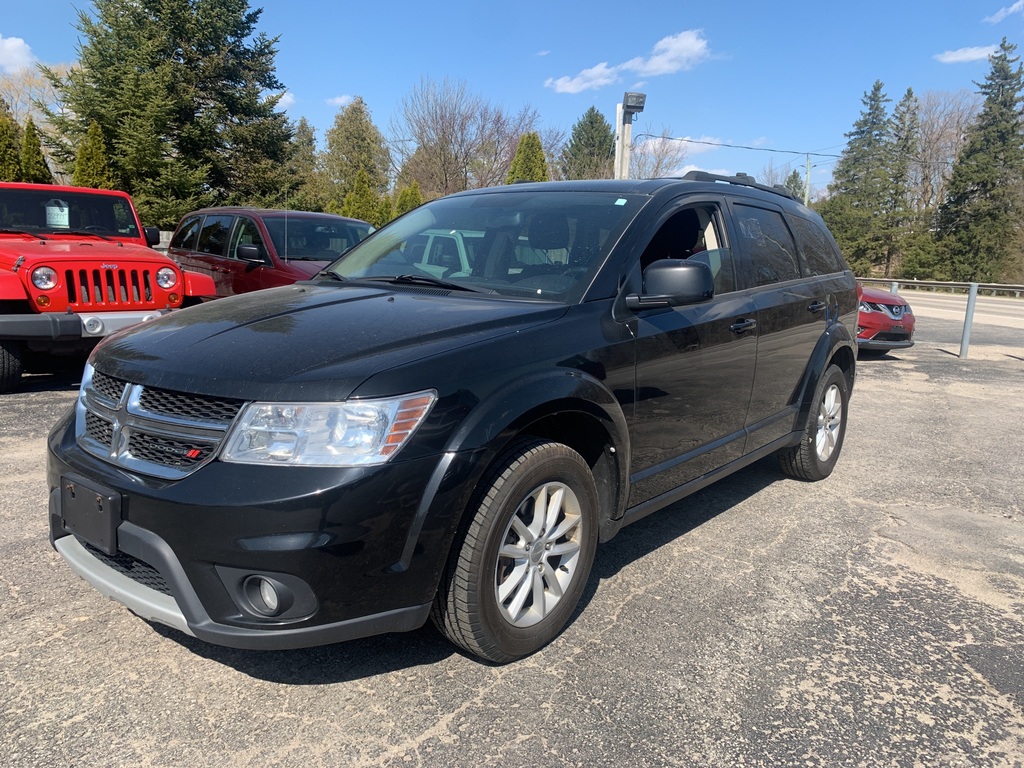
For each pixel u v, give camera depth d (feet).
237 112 85.61
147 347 8.66
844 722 8.10
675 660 9.20
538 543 8.97
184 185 77.56
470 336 8.61
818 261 16.22
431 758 7.32
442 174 120.06
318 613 7.25
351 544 7.20
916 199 204.03
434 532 7.69
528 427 9.35
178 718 7.79
